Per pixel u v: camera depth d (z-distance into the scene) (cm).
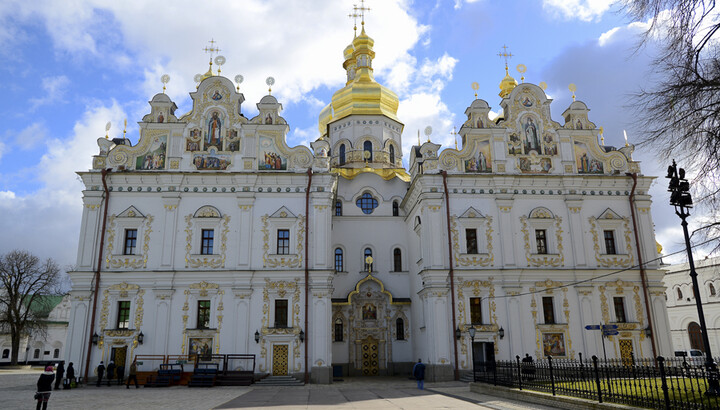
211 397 2412
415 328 3931
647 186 3738
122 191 3469
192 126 3612
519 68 4072
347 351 3988
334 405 2050
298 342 3259
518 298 3459
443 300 3412
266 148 3603
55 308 8375
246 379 3097
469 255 3516
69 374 2966
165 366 3156
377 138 4869
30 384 3325
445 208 3584
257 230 3447
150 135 3591
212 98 3659
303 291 3347
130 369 3133
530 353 3375
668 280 5984
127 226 3416
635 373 1639
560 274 3522
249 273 3331
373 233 4294
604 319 3469
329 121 5278
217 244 3409
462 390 2703
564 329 3431
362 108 4959
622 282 3544
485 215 3603
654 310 3509
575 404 1708
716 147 1215
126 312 3306
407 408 1912
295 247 3425
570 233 3612
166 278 3319
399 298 4134
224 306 3303
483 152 3738
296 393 2623
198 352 3234
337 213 4338
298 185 3531
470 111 3797
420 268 3766
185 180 3494
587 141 3822
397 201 4412
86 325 3234
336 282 4153
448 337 3366
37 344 7988
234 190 3503
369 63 5291
